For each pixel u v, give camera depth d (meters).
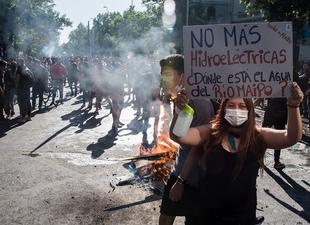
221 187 2.43
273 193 5.59
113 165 6.82
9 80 11.88
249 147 2.44
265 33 2.39
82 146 8.27
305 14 14.30
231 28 2.40
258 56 2.41
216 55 2.44
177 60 3.19
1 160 7.10
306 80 11.02
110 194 5.40
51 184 5.80
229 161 2.40
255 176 2.48
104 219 4.63
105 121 11.51
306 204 5.21
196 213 2.67
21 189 5.59
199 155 2.54
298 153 7.89
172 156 5.95
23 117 11.40
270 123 6.82
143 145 8.36
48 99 16.36
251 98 2.46
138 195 5.36
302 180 6.18
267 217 4.77
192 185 2.79
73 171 6.46
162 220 3.27
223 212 2.50
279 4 14.05
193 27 2.43
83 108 14.39
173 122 2.46
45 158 7.29
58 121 11.47
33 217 4.67
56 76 15.45
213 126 2.48
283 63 2.40
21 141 8.75
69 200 5.18
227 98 2.46
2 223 4.51
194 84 2.47
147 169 5.98
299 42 17.78
